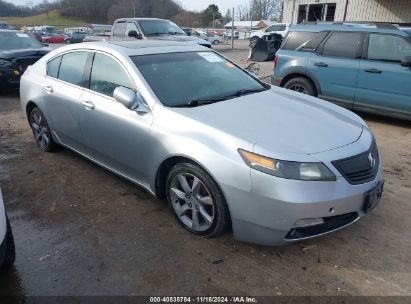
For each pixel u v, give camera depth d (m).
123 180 4.29
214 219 3.01
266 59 16.69
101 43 4.19
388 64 6.18
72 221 3.49
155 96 3.43
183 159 3.13
